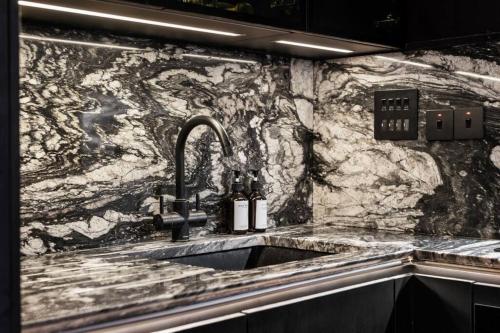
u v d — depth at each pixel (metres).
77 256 1.86
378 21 2.38
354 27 2.29
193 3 1.81
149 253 1.99
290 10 2.07
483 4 2.22
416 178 2.51
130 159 2.13
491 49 2.29
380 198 2.61
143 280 1.49
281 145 2.66
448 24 2.33
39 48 1.90
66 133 1.96
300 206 2.75
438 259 1.98
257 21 1.98
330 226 2.71
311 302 1.64
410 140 2.53
